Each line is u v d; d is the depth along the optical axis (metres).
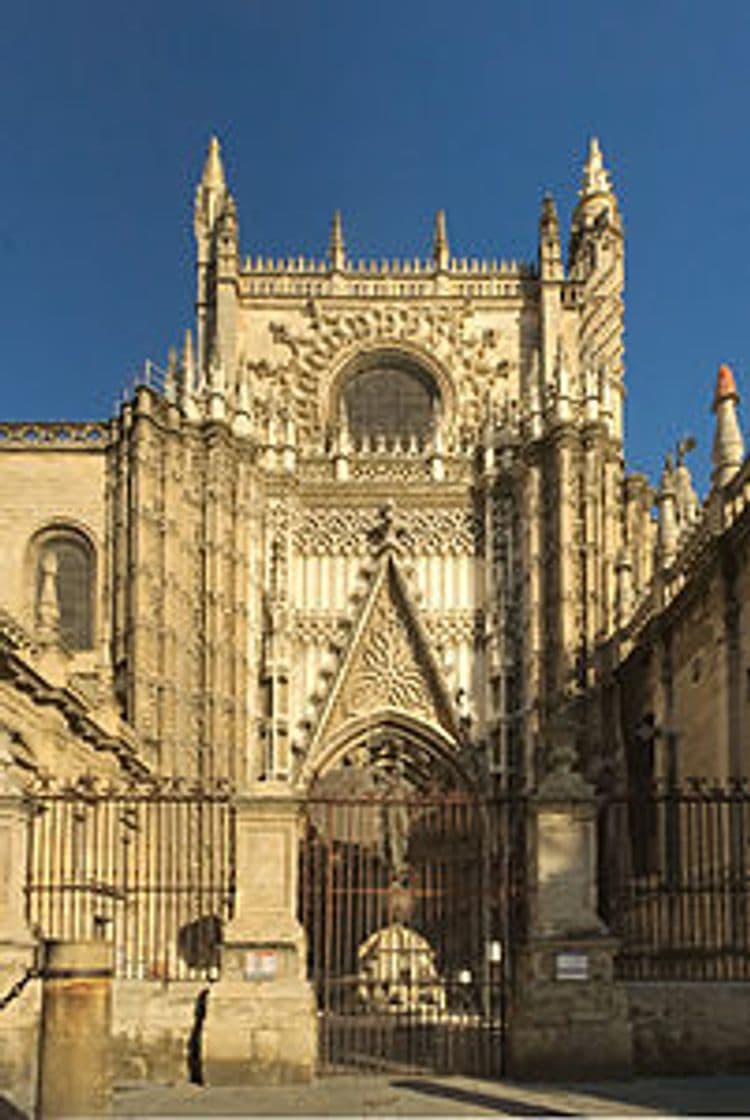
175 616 48.44
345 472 53.66
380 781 50.59
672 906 25.31
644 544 53.38
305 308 56.75
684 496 44.00
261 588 51.72
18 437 50.78
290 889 21.42
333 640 52.34
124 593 48.34
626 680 44.56
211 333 55.88
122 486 49.47
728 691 30.59
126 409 50.12
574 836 21.36
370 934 28.83
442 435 54.47
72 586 49.62
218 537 49.41
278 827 21.66
